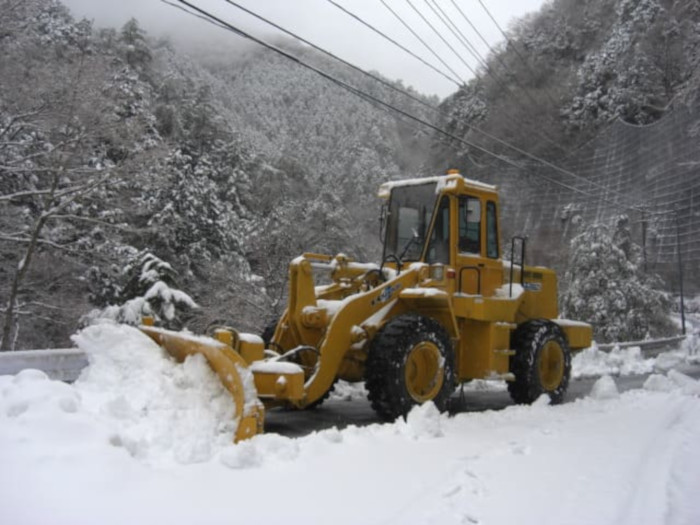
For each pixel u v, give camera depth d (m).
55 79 13.52
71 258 14.73
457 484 3.85
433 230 7.00
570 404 7.36
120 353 5.11
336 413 7.05
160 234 18.59
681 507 3.55
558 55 44.38
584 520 3.31
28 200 15.23
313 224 18.81
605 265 20.70
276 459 4.22
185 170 21.11
